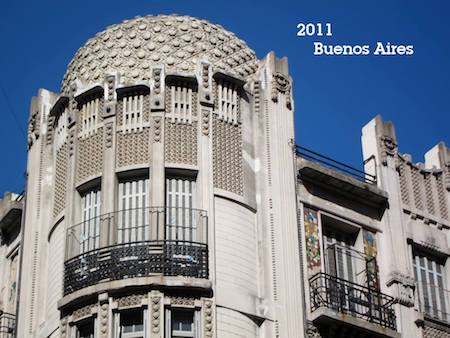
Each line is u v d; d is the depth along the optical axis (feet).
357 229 124.67
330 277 117.19
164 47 123.03
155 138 115.44
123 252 109.29
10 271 133.18
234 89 121.60
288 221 117.60
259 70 126.31
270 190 118.42
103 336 105.91
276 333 110.63
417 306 123.24
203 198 113.60
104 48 125.08
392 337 117.70
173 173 115.03
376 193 126.00
